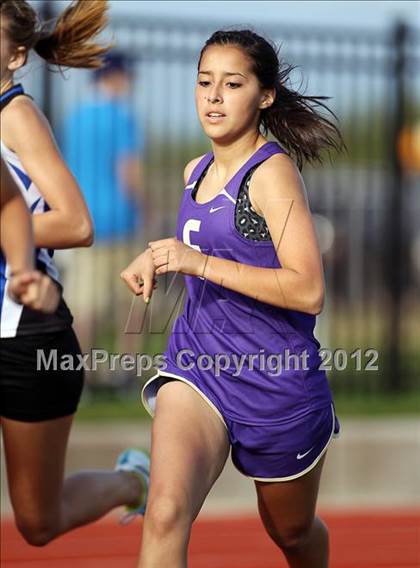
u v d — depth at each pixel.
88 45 14.84
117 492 16.28
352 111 28.92
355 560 19.97
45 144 13.22
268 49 13.57
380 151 31.44
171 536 11.87
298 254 12.76
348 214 32.31
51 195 13.10
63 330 14.01
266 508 13.92
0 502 23.12
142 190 29.25
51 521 14.91
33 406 13.98
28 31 13.31
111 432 24.89
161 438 12.64
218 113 13.34
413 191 31.64
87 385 29.06
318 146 14.27
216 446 12.93
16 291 10.23
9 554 20.05
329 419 13.67
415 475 25.17
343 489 24.84
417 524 22.69
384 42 28.86
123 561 19.72
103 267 31.36
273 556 20.25
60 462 14.52
